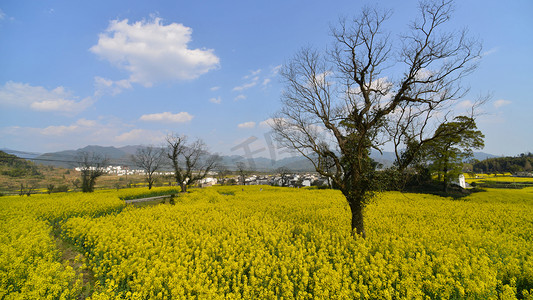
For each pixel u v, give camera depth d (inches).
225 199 1145.4
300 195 1263.5
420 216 691.4
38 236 440.8
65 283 284.4
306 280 301.6
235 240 471.2
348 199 475.8
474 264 327.9
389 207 821.9
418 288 287.4
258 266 342.3
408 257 381.1
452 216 700.0
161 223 573.9
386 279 319.3
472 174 2640.3
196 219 643.5
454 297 282.0
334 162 498.3
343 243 430.3
